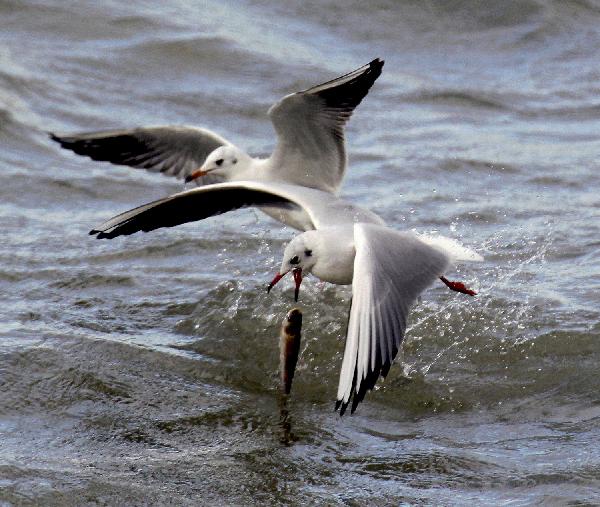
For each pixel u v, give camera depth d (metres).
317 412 10.65
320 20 22.61
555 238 14.82
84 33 21.39
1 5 21.70
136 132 13.77
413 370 11.30
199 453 9.91
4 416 10.47
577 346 11.64
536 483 9.23
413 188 16.88
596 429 10.11
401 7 22.78
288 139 13.22
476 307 12.58
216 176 13.77
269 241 15.00
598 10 22.83
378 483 9.37
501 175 17.38
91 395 10.88
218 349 11.91
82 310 12.85
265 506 9.09
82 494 9.26
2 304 12.90
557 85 20.77
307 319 12.42
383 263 9.63
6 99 19.12
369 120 19.41
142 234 15.09
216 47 21.23
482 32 22.30
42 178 17.12
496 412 10.58
